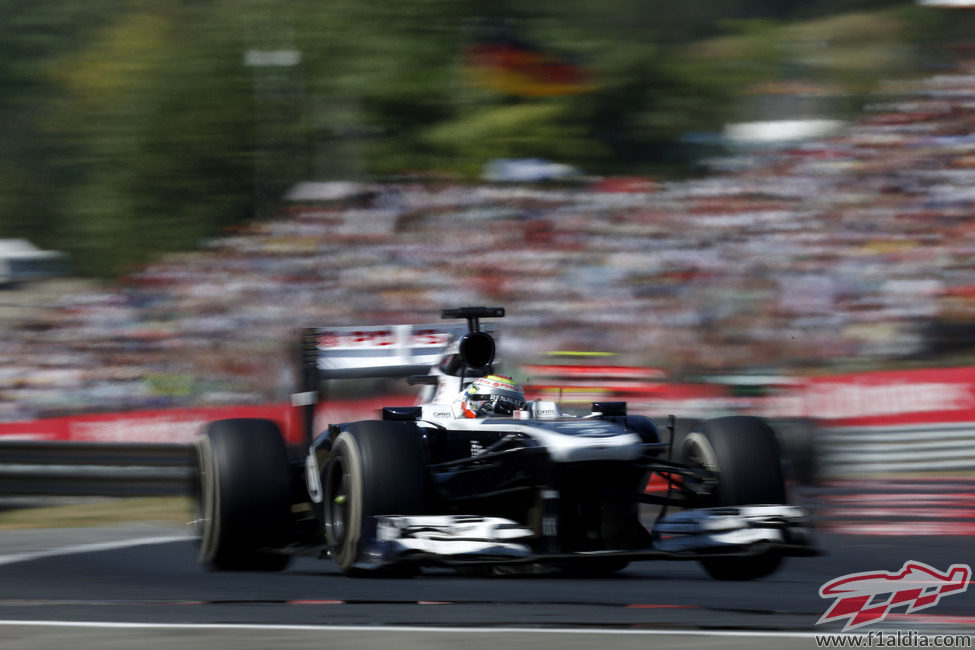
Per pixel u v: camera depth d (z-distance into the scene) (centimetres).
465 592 1806
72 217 9919
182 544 2942
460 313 2236
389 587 1889
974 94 7612
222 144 9381
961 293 6247
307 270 6794
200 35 9738
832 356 5975
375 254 6919
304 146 9450
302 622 1493
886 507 3488
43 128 10756
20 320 5969
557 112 9519
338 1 9612
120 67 9969
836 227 6681
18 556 2688
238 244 6894
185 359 5909
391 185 7975
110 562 2548
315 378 2628
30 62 11406
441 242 7088
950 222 6550
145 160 9456
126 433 4916
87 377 5753
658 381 4991
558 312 6372
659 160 9956
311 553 2159
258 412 5125
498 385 2159
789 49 10606
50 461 4138
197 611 1620
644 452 2161
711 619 1485
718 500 2002
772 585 1933
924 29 10612
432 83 9481
